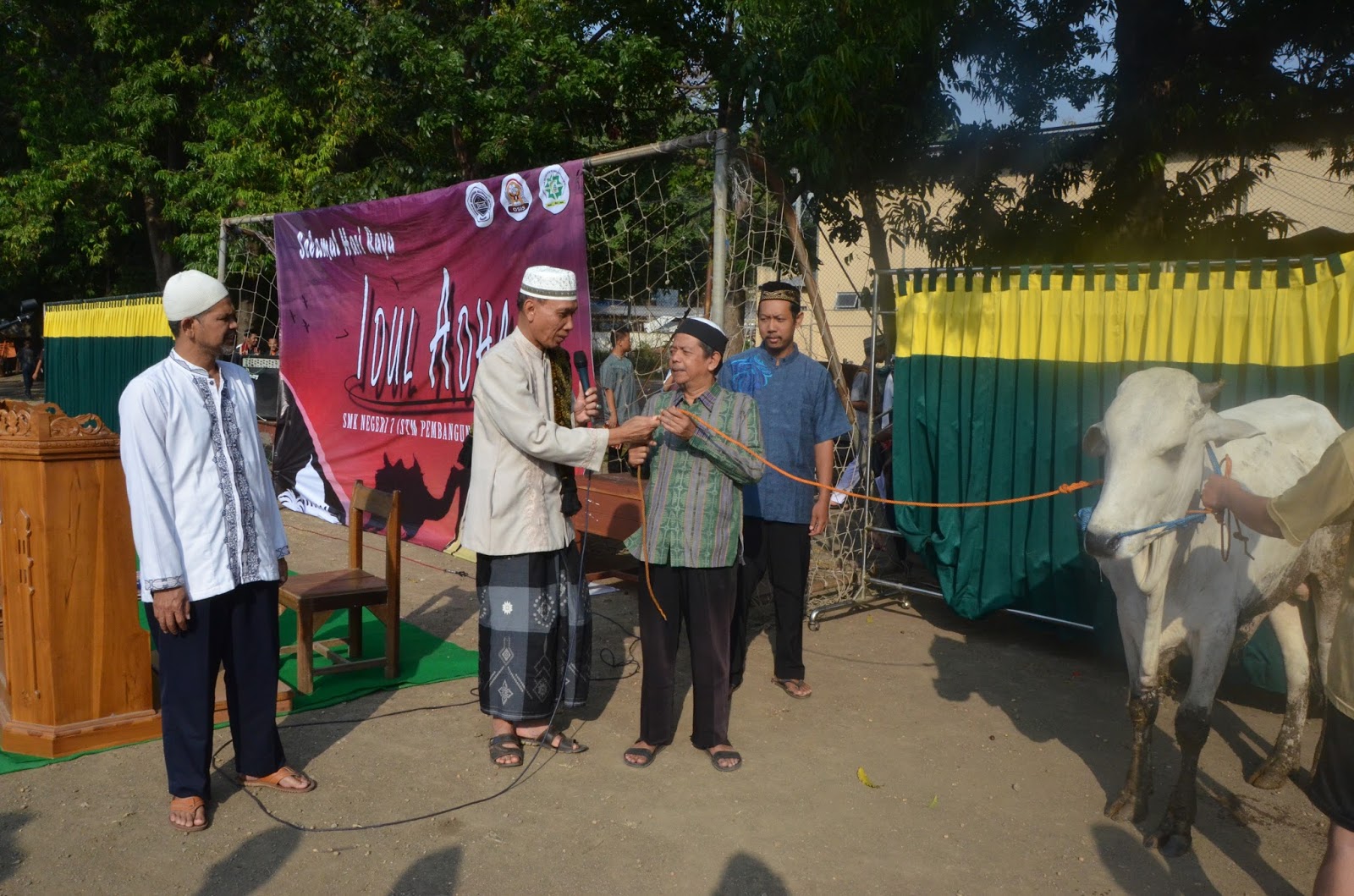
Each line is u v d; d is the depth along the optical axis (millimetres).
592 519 6762
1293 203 14266
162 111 18562
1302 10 8992
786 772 4289
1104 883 3479
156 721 4422
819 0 9516
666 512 4215
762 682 5379
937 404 6184
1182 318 5137
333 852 3562
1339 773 2553
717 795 4055
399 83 15164
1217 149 9562
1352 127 9359
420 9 15367
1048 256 10125
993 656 5871
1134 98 9414
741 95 11609
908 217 11531
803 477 5102
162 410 3518
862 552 6891
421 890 3344
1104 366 5406
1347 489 2492
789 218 6863
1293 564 3914
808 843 3703
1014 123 10742
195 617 3635
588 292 6980
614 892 3357
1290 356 4820
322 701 4941
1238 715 5039
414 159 15906
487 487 4207
